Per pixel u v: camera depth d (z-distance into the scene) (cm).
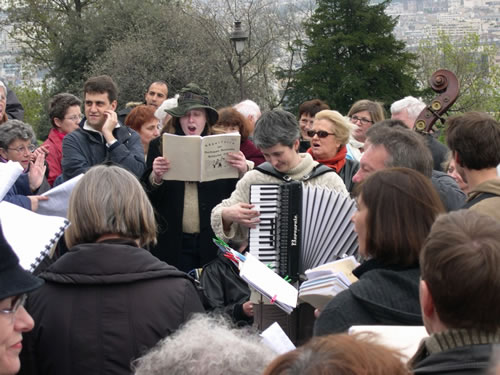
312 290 303
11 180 369
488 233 185
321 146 534
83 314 252
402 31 5850
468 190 373
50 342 252
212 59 2922
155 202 500
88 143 565
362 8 4066
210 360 163
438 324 190
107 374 249
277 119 416
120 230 266
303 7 3825
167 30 2905
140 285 258
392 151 325
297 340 391
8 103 748
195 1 3306
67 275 256
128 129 599
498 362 169
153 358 171
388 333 213
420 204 248
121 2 3136
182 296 262
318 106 688
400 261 248
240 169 486
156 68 2800
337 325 239
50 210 425
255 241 398
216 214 423
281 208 396
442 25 4475
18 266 208
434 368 176
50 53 3406
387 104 4038
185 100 520
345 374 128
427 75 4325
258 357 167
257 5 3266
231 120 590
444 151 545
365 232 255
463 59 4034
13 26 3531
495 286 177
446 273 181
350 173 537
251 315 407
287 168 422
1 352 205
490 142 354
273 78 3675
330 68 3981
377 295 240
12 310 206
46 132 3044
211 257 499
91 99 565
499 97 3828
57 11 3472
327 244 394
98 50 3100
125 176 275
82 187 269
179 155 472
